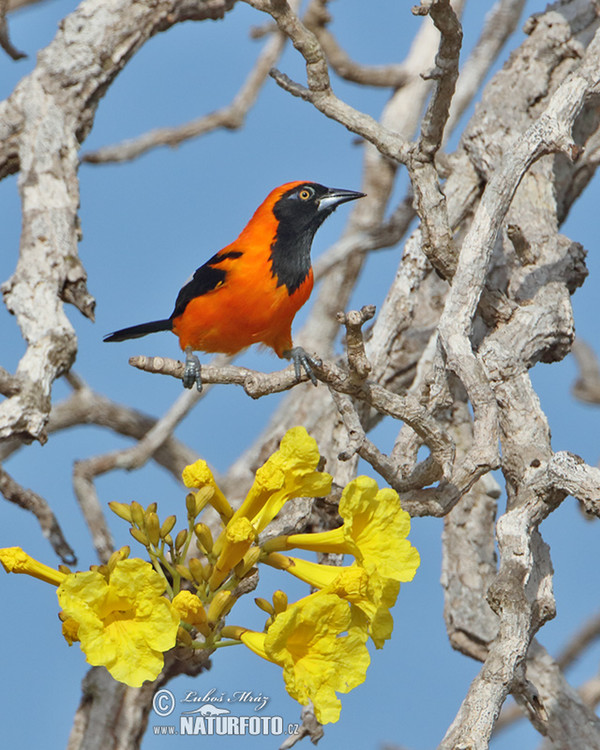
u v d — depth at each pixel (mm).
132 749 11133
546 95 12969
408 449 9344
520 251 11078
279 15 9883
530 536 8430
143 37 13148
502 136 12664
